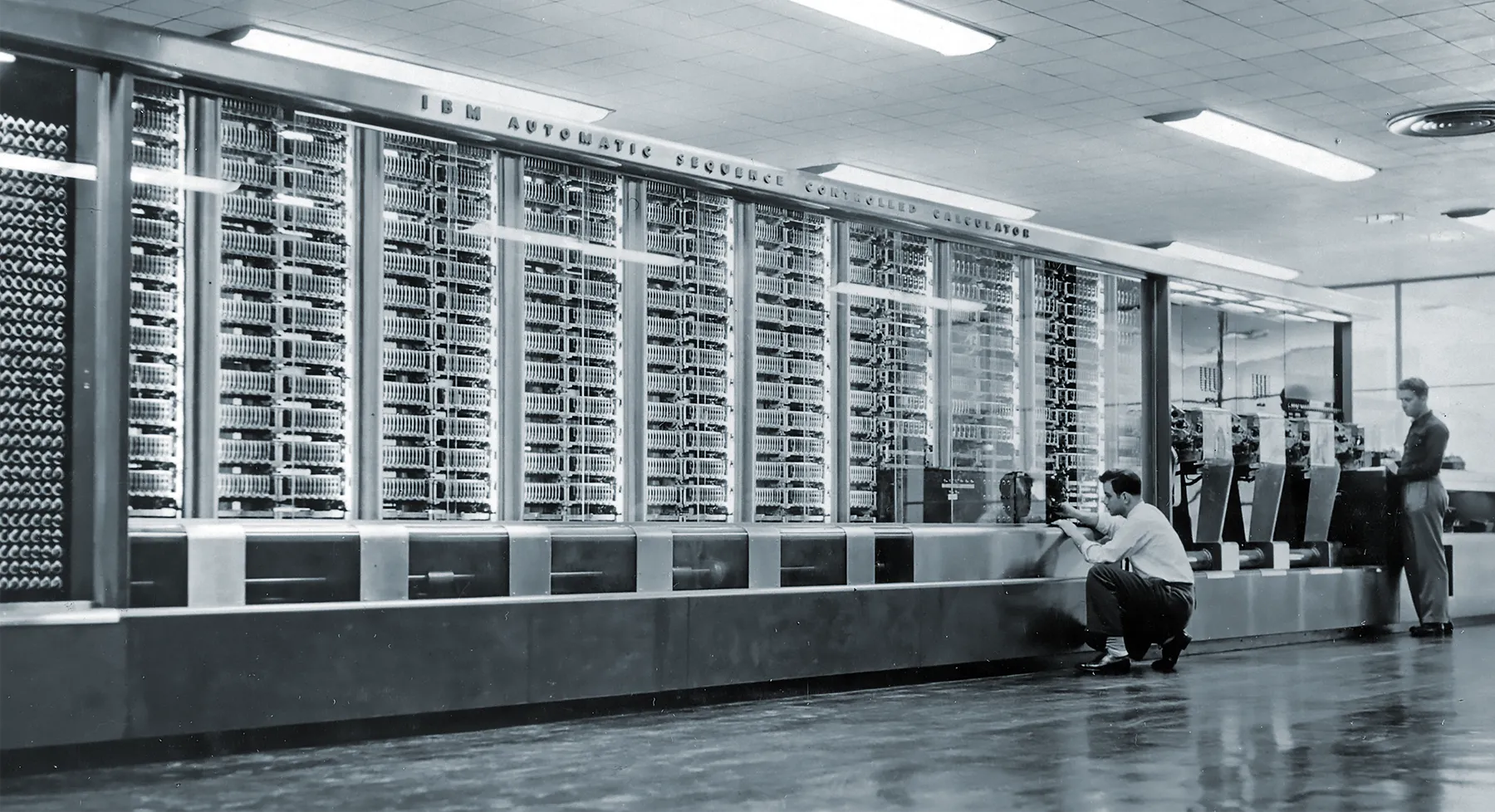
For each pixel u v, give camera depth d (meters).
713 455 8.05
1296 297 12.05
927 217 8.89
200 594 5.87
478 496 6.99
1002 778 5.16
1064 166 13.38
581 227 7.43
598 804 4.66
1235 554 11.10
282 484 6.42
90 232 5.65
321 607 6.02
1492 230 16.00
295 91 6.05
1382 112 11.33
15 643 5.25
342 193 6.59
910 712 7.23
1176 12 8.93
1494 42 9.54
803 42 9.76
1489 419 18.88
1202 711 7.20
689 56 10.12
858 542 8.48
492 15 9.25
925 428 9.18
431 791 4.92
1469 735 6.28
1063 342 10.23
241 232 6.32
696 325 7.94
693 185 7.74
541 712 6.90
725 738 6.26
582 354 7.41
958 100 11.18
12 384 5.51
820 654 8.05
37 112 5.57
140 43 5.62
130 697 5.49
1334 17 9.00
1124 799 4.73
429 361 6.88
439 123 6.52
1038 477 9.79
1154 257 10.54
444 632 6.42
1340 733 6.34
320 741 6.11
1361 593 12.43
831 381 8.62
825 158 13.34
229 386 6.29
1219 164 13.11
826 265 8.66
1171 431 10.84
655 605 7.25
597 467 7.47
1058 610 9.55
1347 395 13.38
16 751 5.29
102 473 5.59
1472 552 13.75
